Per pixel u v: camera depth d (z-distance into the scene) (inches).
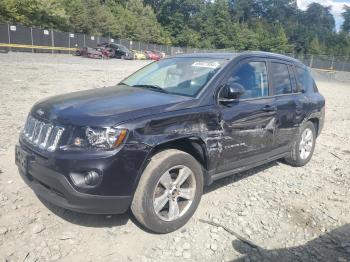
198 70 182.4
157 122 142.0
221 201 183.3
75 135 133.6
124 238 144.6
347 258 143.8
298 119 225.1
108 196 132.9
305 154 248.4
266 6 5541.3
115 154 131.3
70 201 132.0
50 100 162.6
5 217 151.3
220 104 168.2
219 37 4008.4
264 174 228.5
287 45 4101.9
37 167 138.6
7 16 1711.4
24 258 128.0
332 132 386.0
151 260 133.0
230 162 176.7
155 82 189.3
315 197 199.8
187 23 3981.3
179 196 153.9
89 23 2429.9
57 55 1565.0
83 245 137.9
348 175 241.8
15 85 506.6
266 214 174.1
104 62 1344.7
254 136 186.7
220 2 4079.7
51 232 143.9
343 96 812.0
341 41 4242.1
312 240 155.3
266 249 145.9
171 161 145.8
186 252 139.2
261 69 202.7
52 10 1983.3
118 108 143.8
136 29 3056.1
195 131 154.5
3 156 220.2
